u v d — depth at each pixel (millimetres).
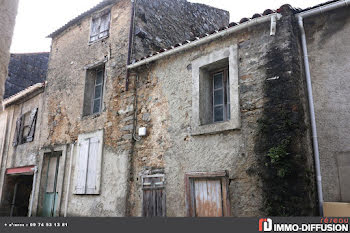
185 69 5816
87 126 7301
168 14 8398
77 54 8305
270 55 4676
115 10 7684
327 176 4254
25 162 8953
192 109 5449
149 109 6227
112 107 6883
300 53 4707
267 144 4375
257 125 4566
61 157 7715
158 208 5508
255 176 4418
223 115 5398
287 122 4223
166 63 6191
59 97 8430
